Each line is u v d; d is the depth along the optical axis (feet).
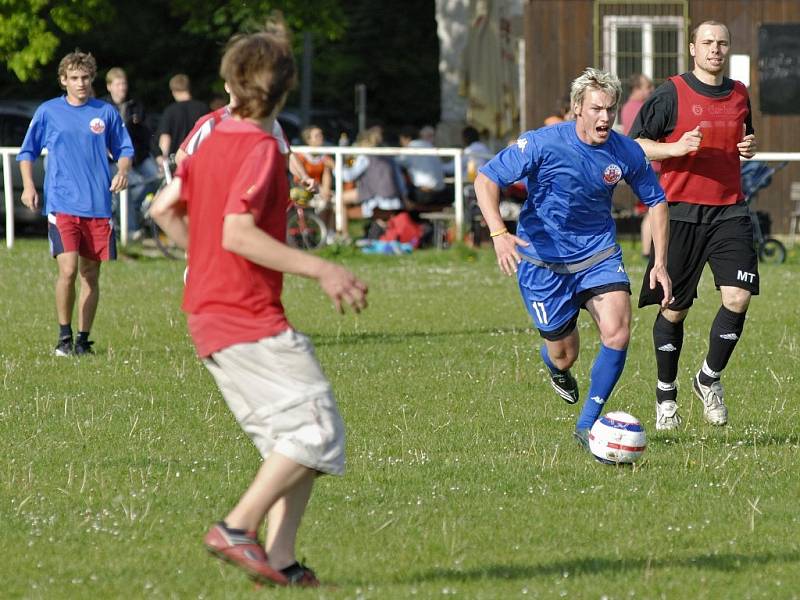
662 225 65.05
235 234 40.01
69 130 96.07
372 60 345.51
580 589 43.88
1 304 123.34
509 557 48.19
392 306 124.36
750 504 55.26
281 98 42.04
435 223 179.93
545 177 63.87
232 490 58.29
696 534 51.47
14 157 188.55
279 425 41.37
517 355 94.73
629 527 52.49
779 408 78.59
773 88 192.54
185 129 167.02
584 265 65.00
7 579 45.50
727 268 72.13
